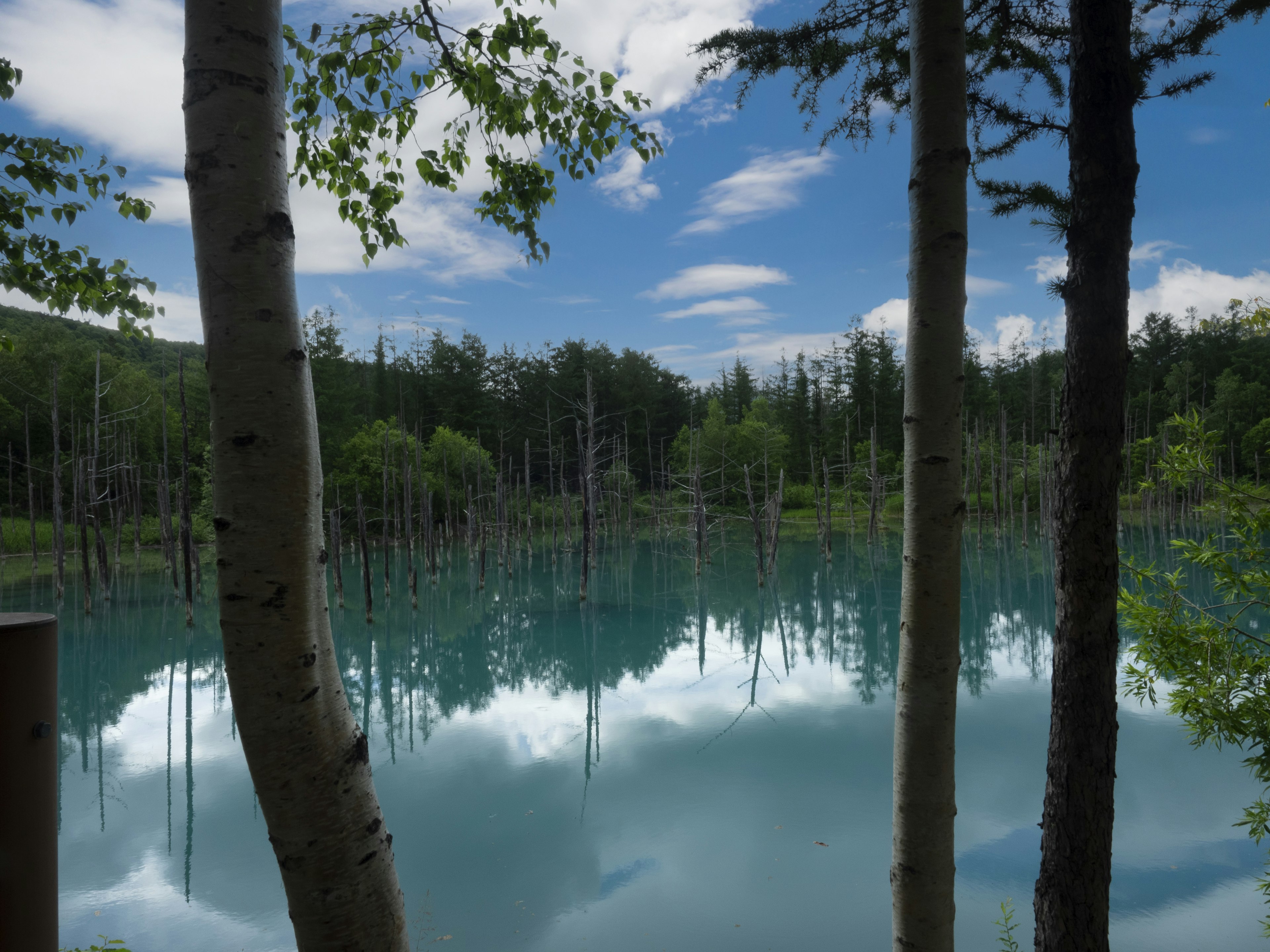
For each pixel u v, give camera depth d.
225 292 1.28
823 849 7.84
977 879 6.89
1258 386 48.66
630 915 6.66
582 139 2.77
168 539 26.88
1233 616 3.13
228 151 1.29
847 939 6.13
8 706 1.19
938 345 2.04
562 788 9.96
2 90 2.96
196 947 6.52
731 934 6.28
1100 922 2.35
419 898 7.10
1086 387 2.35
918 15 2.11
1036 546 37.09
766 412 66.12
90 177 3.14
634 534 47.91
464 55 2.58
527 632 21.19
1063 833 2.39
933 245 2.06
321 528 1.36
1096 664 2.35
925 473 2.03
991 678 14.33
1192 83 2.60
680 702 14.12
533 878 7.44
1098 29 2.35
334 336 51.41
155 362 61.03
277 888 7.58
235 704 1.27
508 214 3.01
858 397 64.12
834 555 37.81
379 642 20.14
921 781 2.02
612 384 65.44
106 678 16.62
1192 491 39.19
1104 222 2.34
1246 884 6.55
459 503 48.69
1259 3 2.46
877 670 15.99
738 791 9.56
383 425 48.03
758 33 3.00
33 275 3.22
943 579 2.02
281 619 1.26
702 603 25.14
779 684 15.18
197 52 1.31
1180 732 10.59
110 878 7.86
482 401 62.34
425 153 2.75
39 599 26.38
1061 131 2.78
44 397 46.47
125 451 38.25
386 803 9.66
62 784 10.72
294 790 1.28
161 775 11.05
